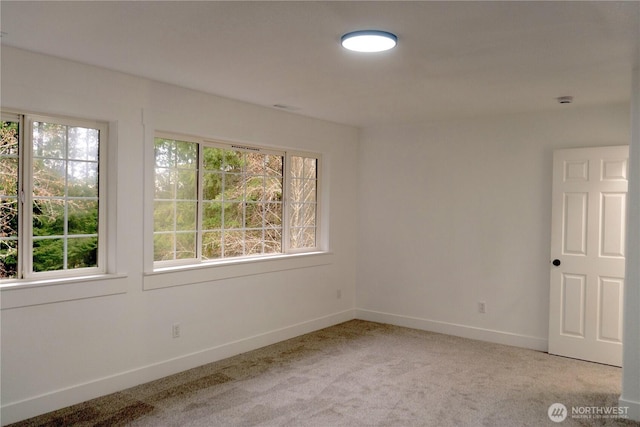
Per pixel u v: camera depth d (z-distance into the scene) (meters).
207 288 4.05
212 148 4.27
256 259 4.50
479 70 3.16
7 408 2.88
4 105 2.83
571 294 4.28
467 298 4.95
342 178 5.51
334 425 2.93
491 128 4.79
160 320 3.71
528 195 4.59
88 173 3.36
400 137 5.38
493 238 4.79
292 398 3.33
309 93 3.90
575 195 4.26
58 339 3.11
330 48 2.75
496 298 4.77
